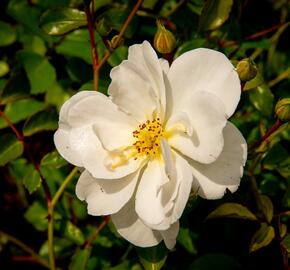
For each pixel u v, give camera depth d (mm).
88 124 385
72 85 468
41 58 461
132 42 457
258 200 422
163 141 360
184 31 460
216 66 370
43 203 464
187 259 459
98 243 458
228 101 366
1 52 488
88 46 454
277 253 454
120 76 375
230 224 459
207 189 370
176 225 376
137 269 447
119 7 449
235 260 443
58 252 464
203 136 365
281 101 391
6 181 518
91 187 383
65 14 424
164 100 373
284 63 478
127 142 386
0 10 488
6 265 499
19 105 464
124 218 385
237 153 367
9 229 509
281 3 487
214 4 418
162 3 462
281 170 429
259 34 456
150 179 381
